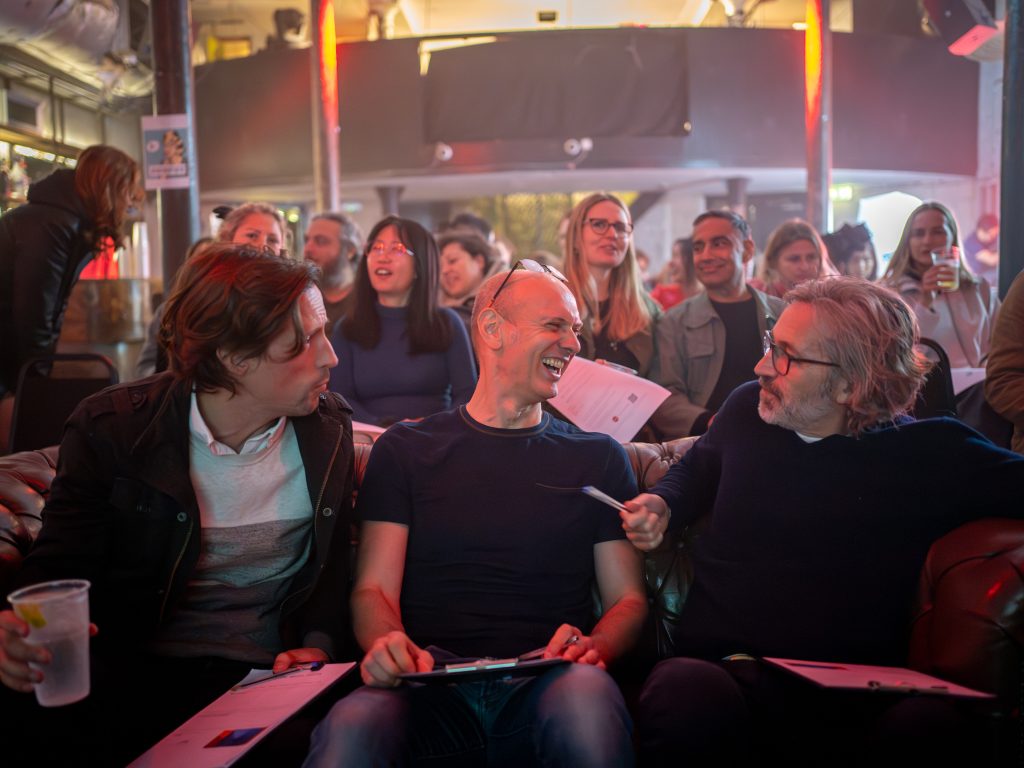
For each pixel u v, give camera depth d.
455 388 3.41
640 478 2.32
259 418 1.83
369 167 10.58
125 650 1.82
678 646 2.00
